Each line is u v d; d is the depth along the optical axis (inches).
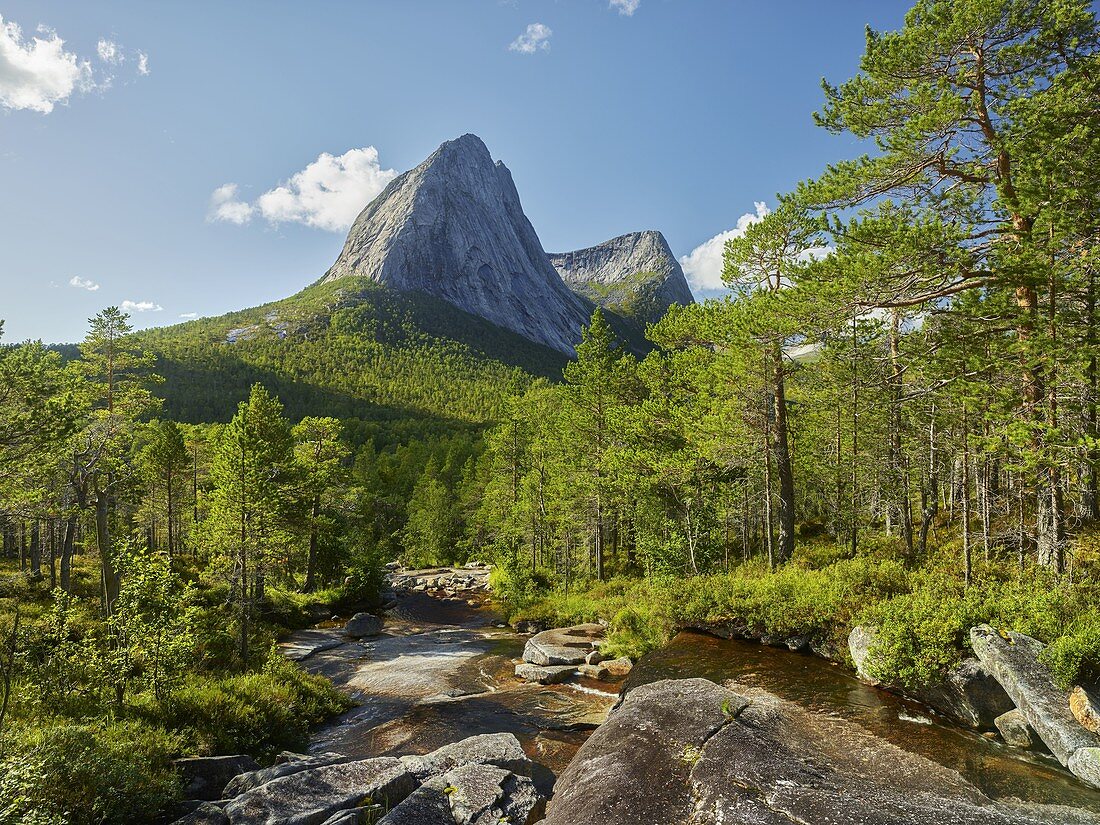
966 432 633.6
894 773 345.7
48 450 743.7
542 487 1740.9
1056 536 526.6
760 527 1628.9
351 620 1267.2
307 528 1461.6
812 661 611.8
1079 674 392.8
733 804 268.5
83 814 346.0
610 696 674.8
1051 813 310.8
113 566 553.0
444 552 2615.7
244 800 384.5
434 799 371.2
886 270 594.6
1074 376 496.4
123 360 1321.4
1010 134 572.7
